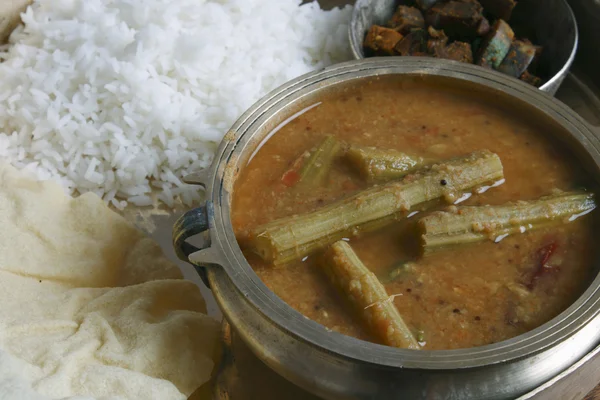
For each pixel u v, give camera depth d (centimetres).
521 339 36
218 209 39
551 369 36
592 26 52
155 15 50
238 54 50
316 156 42
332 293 39
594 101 52
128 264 44
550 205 40
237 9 52
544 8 52
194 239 46
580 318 36
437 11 51
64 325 40
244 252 40
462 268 39
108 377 38
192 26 50
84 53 49
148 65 48
